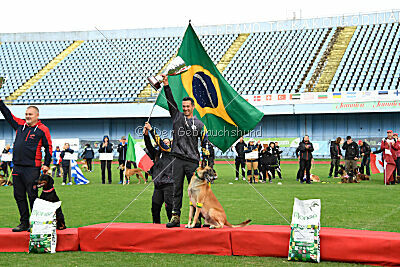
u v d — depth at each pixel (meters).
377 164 18.31
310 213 5.45
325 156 34.84
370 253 5.16
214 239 5.77
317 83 37.38
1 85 6.59
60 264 5.27
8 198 12.41
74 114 37.66
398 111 31.94
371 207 9.89
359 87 35.62
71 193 13.60
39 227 5.95
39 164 6.46
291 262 5.29
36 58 47.69
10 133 39.62
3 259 5.55
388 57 38.75
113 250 6.01
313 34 45.19
